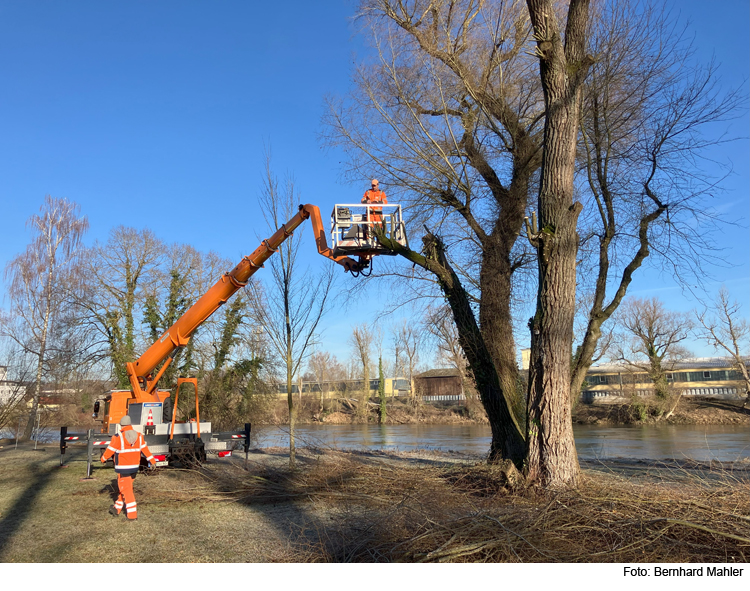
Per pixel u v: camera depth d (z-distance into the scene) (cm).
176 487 1028
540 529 539
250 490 933
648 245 1040
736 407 4844
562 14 1141
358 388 6144
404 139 1155
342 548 543
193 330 1192
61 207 2759
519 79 1167
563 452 786
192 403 2353
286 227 1026
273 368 2380
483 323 1150
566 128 848
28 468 1367
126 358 2498
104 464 1403
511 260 1176
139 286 2744
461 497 752
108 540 641
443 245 1109
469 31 1105
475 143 1205
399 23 1091
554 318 820
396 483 912
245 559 553
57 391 2972
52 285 2692
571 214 839
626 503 602
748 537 500
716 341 4828
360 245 884
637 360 5103
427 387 6719
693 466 1186
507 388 1107
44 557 573
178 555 575
